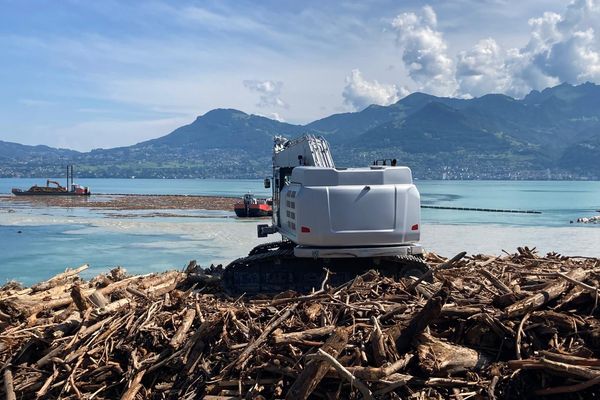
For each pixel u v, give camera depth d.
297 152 13.42
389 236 10.80
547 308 7.85
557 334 7.21
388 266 11.47
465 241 34.38
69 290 10.98
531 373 6.81
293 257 11.77
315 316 8.18
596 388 6.46
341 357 6.95
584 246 32.03
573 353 6.77
